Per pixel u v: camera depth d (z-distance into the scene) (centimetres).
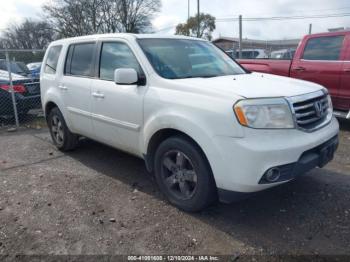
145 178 455
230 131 296
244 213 354
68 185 438
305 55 716
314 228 323
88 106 467
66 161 534
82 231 329
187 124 324
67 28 4716
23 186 439
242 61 820
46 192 418
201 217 349
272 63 766
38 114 900
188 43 456
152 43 416
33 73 1336
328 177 438
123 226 336
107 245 306
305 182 423
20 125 823
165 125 348
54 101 541
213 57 455
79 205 382
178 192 369
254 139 292
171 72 384
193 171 341
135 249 300
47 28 4909
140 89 383
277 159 293
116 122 421
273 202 375
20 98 811
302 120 321
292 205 368
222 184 309
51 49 575
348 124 724
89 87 459
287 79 399
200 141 315
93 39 473
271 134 298
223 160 302
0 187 438
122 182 444
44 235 324
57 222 346
